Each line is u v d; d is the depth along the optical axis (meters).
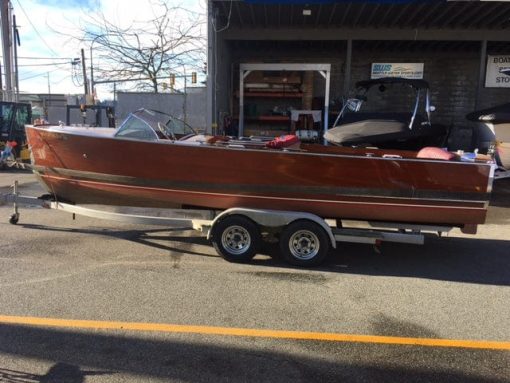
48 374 3.42
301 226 5.88
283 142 6.51
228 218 5.96
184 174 6.17
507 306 4.90
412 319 4.52
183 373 3.48
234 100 16.00
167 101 13.48
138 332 4.09
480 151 12.80
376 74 17.19
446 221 6.00
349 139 8.98
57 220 7.96
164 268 5.76
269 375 3.48
